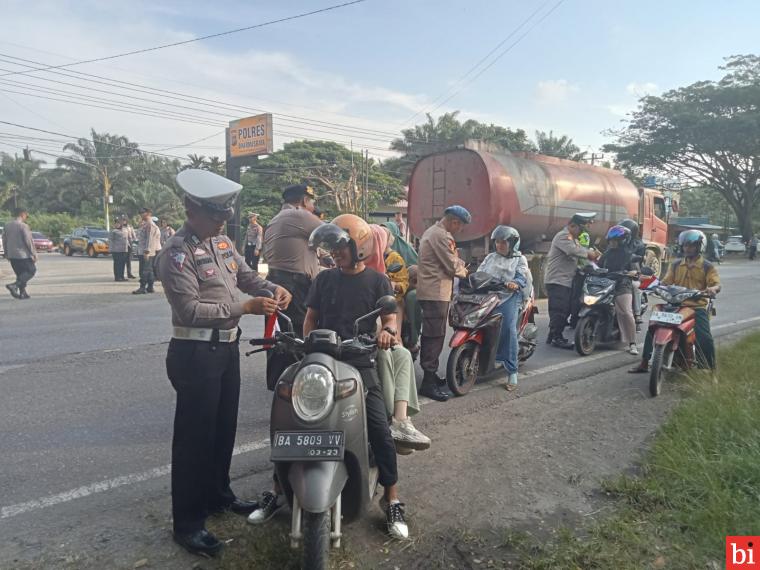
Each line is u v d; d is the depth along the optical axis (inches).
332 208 1601.9
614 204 583.8
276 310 118.6
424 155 514.0
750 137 1382.9
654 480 143.2
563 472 153.6
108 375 237.8
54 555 113.0
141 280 508.4
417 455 164.2
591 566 110.6
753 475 137.3
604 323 292.4
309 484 98.3
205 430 117.0
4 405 199.8
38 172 2407.7
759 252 1571.1
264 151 981.2
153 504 134.3
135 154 2225.6
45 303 442.9
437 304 213.5
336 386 105.2
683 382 235.3
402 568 111.7
